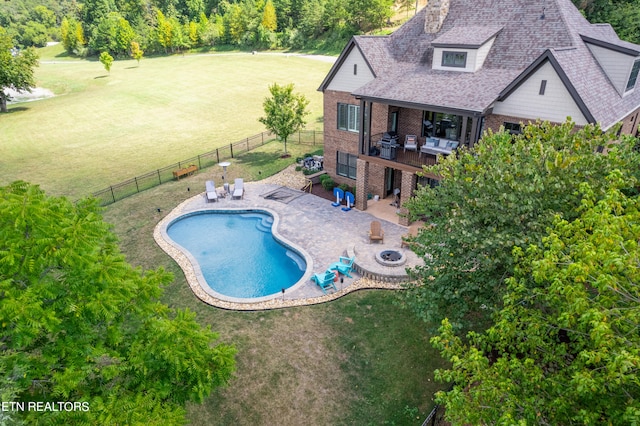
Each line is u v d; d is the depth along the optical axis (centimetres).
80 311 774
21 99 7194
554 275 770
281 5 11256
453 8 2448
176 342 892
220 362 935
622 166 1164
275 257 2180
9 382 659
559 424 779
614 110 1892
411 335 1548
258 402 1300
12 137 4781
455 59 2170
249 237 2391
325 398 1309
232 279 1998
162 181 3216
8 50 6112
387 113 2456
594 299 782
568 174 1153
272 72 7819
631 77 2088
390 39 2658
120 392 838
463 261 1218
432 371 1391
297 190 2909
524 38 2089
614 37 2517
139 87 7381
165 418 816
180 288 1891
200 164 3562
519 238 1099
